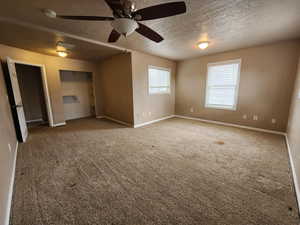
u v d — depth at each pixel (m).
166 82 5.09
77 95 5.45
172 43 3.21
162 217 1.24
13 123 2.84
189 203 1.39
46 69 3.99
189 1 1.66
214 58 4.26
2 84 2.52
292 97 3.04
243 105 3.88
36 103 4.94
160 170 1.95
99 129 3.91
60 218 1.23
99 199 1.44
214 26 2.34
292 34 2.71
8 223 1.19
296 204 1.36
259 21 2.17
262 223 1.17
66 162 2.16
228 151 2.52
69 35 2.62
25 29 2.28
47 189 1.58
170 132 3.63
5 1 1.60
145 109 4.42
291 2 1.68
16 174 1.86
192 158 2.28
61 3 1.67
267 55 3.35
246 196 1.47
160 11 1.45
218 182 1.70
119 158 2.29
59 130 3.82
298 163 1.71
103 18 1.55
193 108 5.07
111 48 3.39
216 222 1.19
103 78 5.11
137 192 1.54
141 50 3.81
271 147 2.67
